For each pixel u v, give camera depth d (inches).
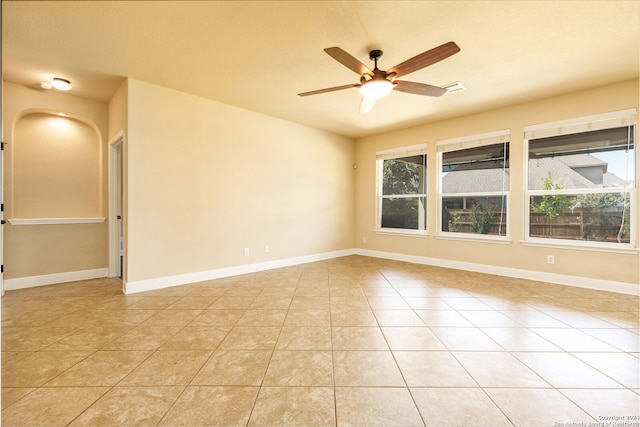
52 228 146.8
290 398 61.2
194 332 92.0
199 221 150.3
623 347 82.3
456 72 122.1
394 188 218.4
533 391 63.3
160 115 136.3
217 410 57.6
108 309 111.2
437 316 105.0
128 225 128.1
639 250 127.0
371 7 83.7
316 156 209.0
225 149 159.6
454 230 186.4
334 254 223.6
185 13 86.0
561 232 148.7
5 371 70.1
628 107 129.0
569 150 146.1
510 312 108.7
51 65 116.8
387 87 97.7
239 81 131.3
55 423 53.9
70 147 154.6
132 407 58.3
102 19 88.4
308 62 114.4
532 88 138.0
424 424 54.0
